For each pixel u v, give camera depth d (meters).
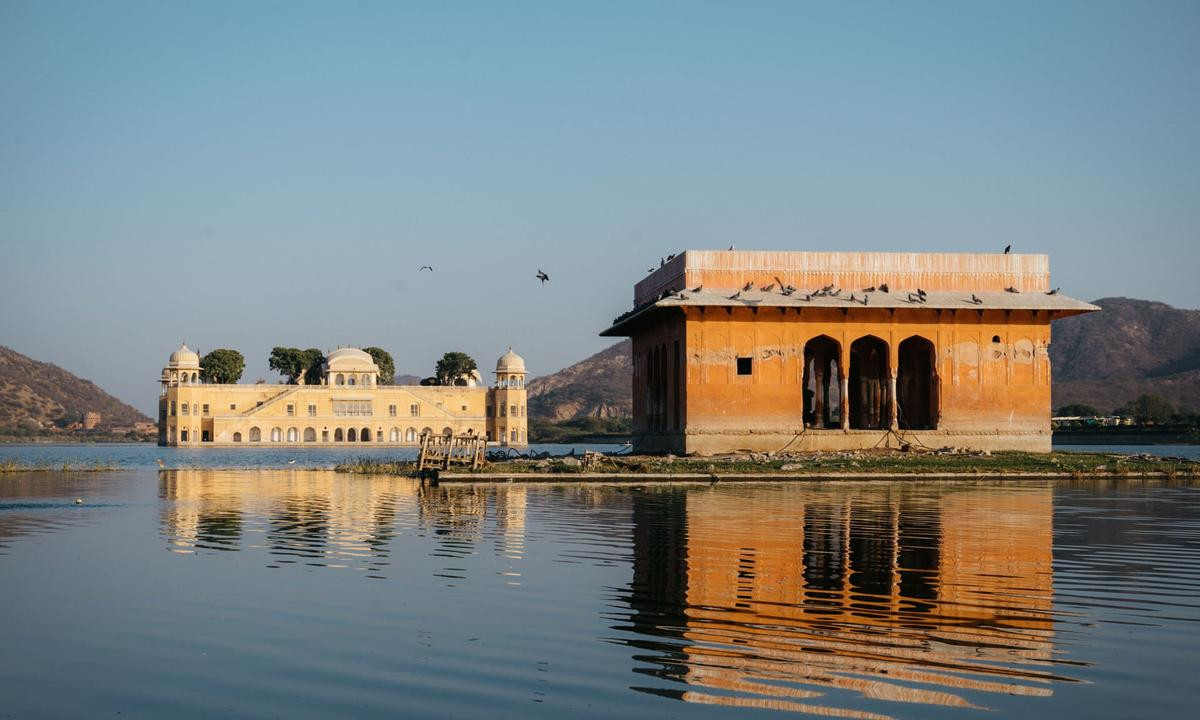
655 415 56.62
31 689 10.90
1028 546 19.97
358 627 13.20
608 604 14.39
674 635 12.63
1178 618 13.48
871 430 49.19
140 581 16.55
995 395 50.47
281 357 144.00
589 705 10.16
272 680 11.09
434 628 13.09
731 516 25.52
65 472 55.03
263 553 19.61
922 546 19.88
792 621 13.35
